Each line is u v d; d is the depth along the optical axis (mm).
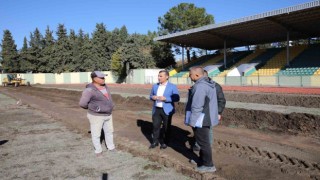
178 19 52344
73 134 9383
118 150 7441
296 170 5711
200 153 5984
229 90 26984
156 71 51219
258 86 27828
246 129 10062
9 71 71125
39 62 70688
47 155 7113
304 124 9523
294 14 27625
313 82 25109
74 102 21125
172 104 7355
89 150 7480
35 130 10180
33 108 17000
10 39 70875
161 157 6543
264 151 7047
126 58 53906
